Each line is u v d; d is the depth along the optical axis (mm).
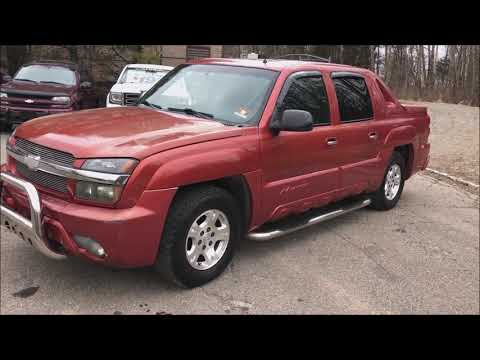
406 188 8273
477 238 5887
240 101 4527
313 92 4961
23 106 10875
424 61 31094
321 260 4863
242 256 4809
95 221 3377
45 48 19359
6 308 3623
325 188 5129
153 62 18562
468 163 10547
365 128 5570
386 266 4859
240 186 4242
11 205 4016
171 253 3764
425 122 6973
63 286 3975
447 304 4188
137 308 3725
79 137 3713
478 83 25500
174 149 3664
